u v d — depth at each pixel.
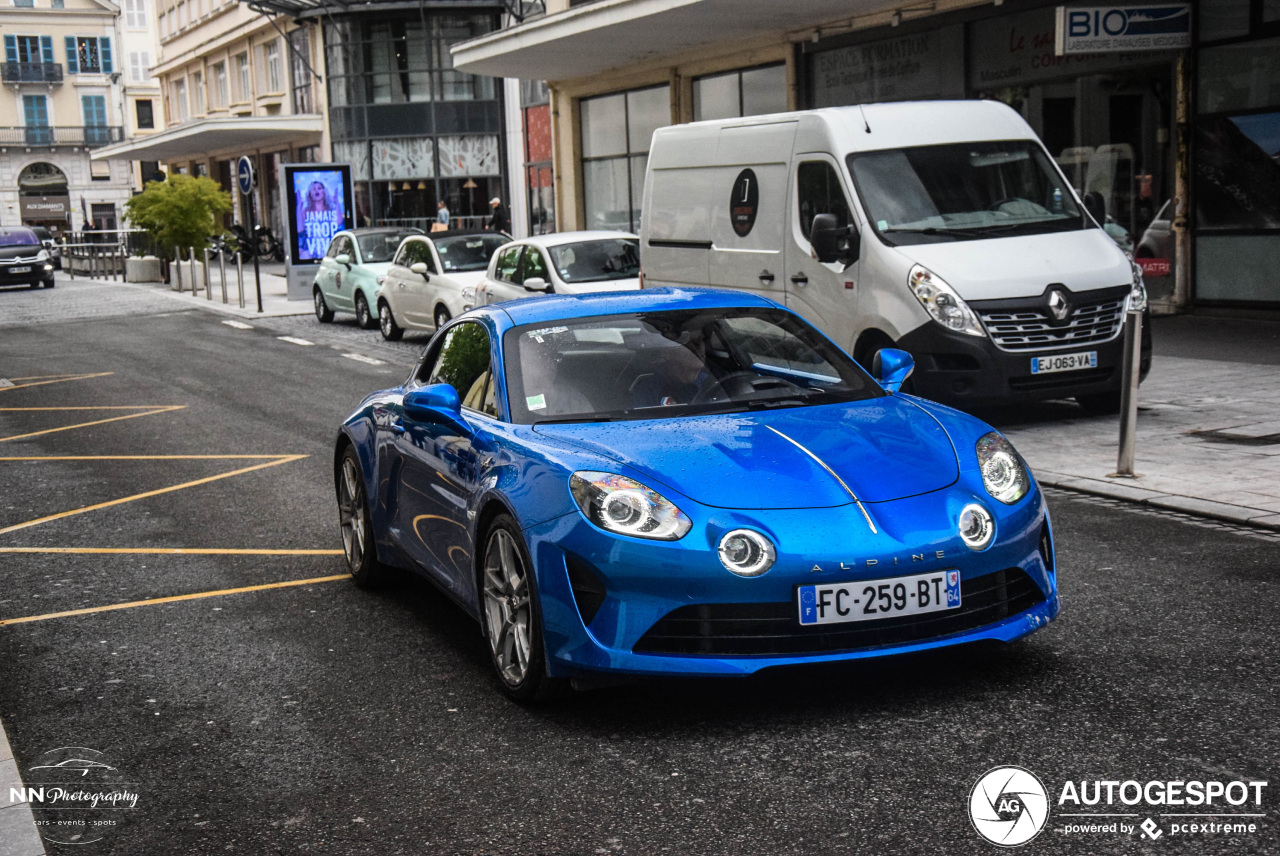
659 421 4.90
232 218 54.06
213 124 43.28
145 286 36.97
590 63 25.98
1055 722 4.14
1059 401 11.20
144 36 81.12
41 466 10.73
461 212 40.03
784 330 5.67
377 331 21.41
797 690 4.56
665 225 12.50
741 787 3.79
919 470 4.48
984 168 10.48
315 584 6.61
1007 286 9.55
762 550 4.15
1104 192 17.00
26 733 4.67
